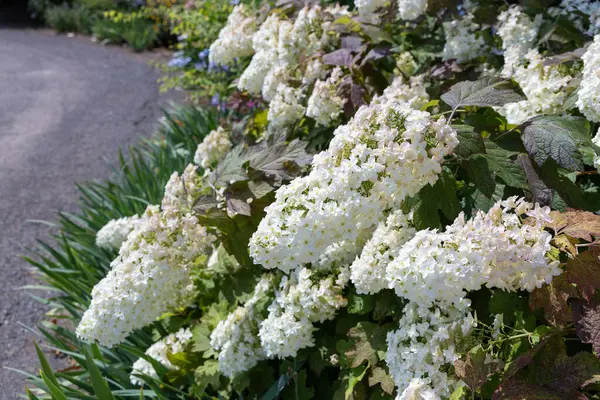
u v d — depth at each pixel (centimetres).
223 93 600
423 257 164
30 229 520
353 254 232
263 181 248
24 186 600
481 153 191
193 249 249
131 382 287
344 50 275
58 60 1109
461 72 298
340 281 224
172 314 311
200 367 272
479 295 208
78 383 281
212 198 251
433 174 182
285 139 276
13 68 1054
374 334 216
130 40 1177
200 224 256
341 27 293
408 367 186
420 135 177
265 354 256
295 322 231
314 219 179
